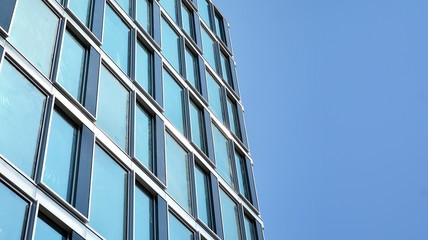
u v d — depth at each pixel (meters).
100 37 23.94
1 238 14.68
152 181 22.62
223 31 41.56
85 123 19.95
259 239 29.78
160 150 24.39
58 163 17.89
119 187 20.50
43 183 16.53
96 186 19.33
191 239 23.56
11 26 18.69
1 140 16.19
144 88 26.14
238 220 28.89
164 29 31.67
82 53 22.20
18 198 15.62
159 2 32.91
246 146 34.59
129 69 25.64
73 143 19.05
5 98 17.06
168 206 22.91
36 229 15.79
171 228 22.58
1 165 15.61
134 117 23.67
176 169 25.34
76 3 23.66
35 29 19.97
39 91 18.56
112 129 21.84
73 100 19.83
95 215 18.59
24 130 17.14
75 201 17.53
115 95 23.28
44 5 21.17
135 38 27.34
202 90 32.16
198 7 39.19
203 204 26.34
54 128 18.48
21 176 16.06
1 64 17.34
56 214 16.48
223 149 31.44
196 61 33.72
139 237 20.41
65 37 21.56
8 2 18.88
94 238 17.62
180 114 28.36
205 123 30.33
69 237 16.64
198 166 27.67
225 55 39.44
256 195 32.44
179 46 32.44
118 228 19.44
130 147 22.44
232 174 30.95
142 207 21.42
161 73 28.17
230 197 29.25
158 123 25.36
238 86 38.38
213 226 26.08
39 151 17.25
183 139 27.22
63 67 20.58
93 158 19.42
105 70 23.42
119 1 28.14
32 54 19.19
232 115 35.28
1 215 14.95
